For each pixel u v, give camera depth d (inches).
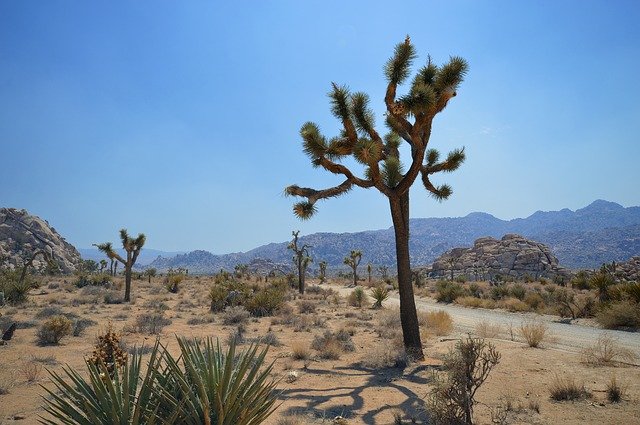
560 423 255.6
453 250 4638.3
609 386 314.2
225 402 152.8
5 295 1037.2
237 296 1094.4
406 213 485.1
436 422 239.6
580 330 751.1
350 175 465.7
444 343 551.8
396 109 426.0
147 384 149.3
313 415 283.9
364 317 910.4
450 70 428.5
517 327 780.6
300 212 482.9
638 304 790.5
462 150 537.0
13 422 270.5
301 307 1055.0
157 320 725.3
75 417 148.8
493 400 305.0
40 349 503.8
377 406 305.0
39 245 4212.6
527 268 3518.7
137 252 1279.5
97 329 665.0
